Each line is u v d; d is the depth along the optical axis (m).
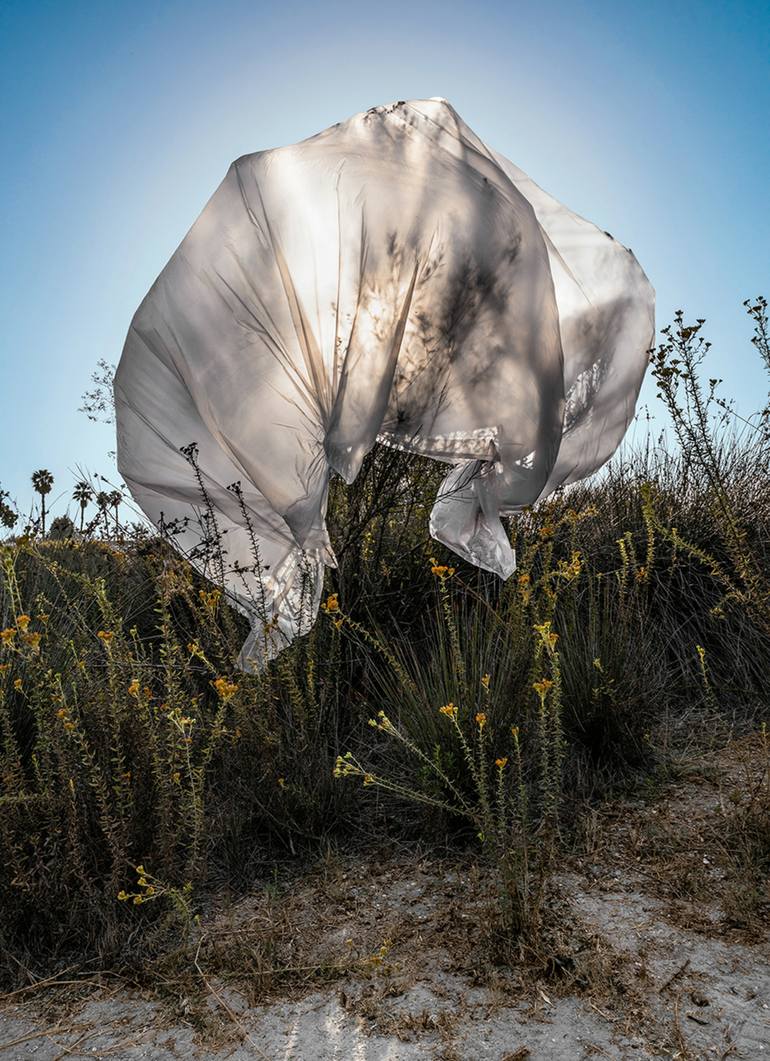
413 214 3.31
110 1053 2.00
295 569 3.62
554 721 2.75
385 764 3.41
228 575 3.66
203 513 3.68
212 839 2.91
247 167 3.37
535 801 3.05
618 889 2.53
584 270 4.02
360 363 3.25
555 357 3.40
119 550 4.96
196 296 3.38
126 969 2.35
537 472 3.39
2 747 3.11
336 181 3.34
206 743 3.23
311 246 3.31
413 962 2.25
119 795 2.65
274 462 3.32
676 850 2.72
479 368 3.35
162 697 3.42
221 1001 2.16
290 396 3.36
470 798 2.97
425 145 3.46
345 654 3.86
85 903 2.54
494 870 2.71
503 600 3.91
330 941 2.40
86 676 3.11
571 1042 1.89
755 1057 1.80
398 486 4.21
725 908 2.39
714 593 4.34
